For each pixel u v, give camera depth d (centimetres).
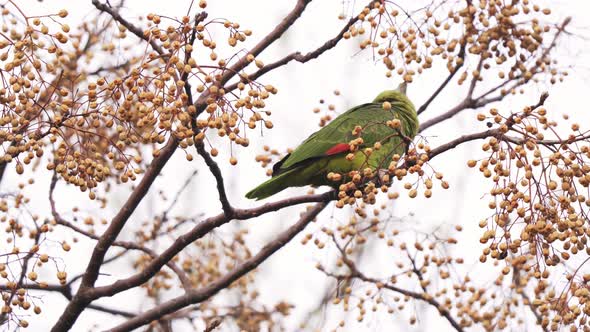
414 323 1398
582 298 941
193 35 970
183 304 1285
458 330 1368
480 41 1322
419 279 1381
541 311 975
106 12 1255
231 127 978
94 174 1004
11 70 968
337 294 1384
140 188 1165
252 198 1334
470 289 1357
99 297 1189
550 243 947
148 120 956
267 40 1258
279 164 1347
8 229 1098
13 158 995
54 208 1336
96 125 1020
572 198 950
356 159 1334
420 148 1031
